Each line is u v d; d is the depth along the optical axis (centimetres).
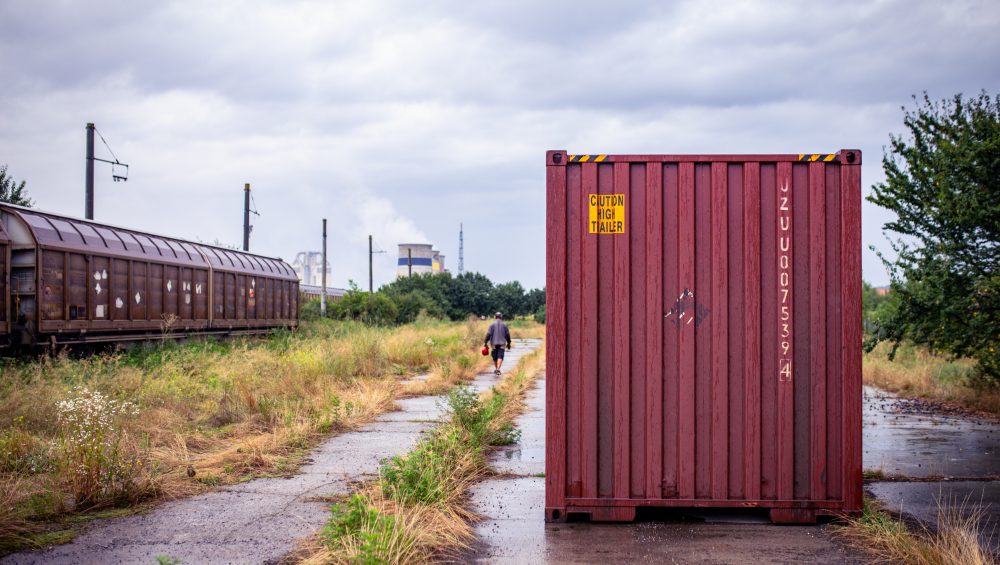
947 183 1144
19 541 539
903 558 513
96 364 1394
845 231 618
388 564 477
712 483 616
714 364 618
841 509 612
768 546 552
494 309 7431
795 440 618
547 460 621
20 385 1105
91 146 2617
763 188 625
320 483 737
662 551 540
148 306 1973
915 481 766
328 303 4438
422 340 2600
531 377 1853
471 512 649
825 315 620
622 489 616
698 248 627
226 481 740
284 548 535
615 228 625
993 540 559
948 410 1336
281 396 1253
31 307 1522
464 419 1021
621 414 618
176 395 1166
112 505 648
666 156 624
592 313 621
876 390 1648
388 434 1022
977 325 1143
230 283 2511
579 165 629
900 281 1247
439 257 12850
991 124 1102
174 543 544
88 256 1697
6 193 2467
